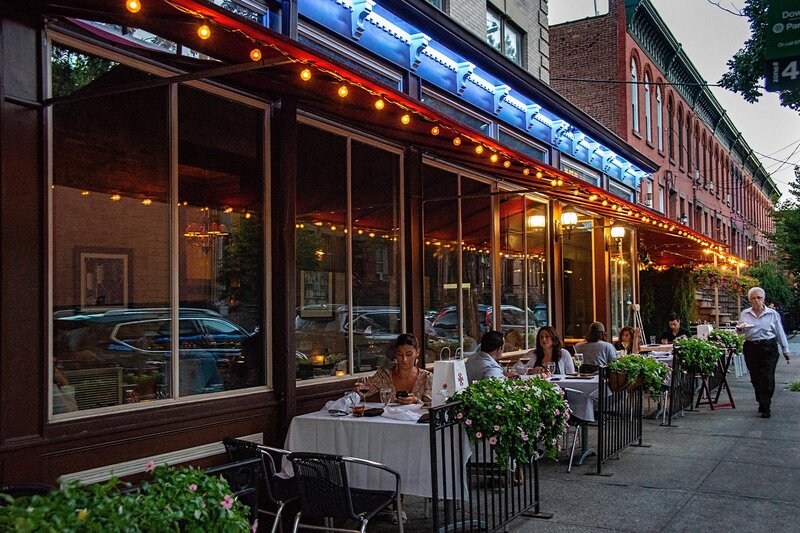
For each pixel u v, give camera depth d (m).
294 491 5.47
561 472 7.76
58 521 2.40
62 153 5.26
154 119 6.00
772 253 53.47
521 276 12.72
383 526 6.06
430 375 6.93
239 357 6.71
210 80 6.39
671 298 21.19
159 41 6.08
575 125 15.28
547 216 13.87
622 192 18.81
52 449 4.95
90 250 5.43
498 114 12.18
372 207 8.69
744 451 8.62
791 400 13.09
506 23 13.95
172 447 5.83
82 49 5.43
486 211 11.51
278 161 7.10
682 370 11.31
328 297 7.85
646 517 6.06
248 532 3.05
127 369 5.66
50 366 5.04
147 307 5.86
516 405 5.39
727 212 40.53
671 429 10.24
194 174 6.35
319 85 5.98
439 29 10.27
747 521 5.91
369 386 6.97
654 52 26.14
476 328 10.96
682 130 30.52
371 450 5.76
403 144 8.93
